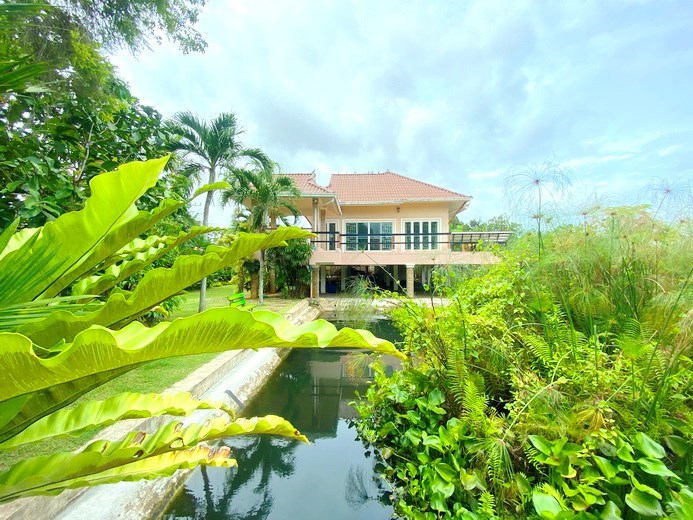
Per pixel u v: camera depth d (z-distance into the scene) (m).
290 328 0.69
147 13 4.27
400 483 2.48
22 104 2.79
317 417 3.77
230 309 0.60
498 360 2.30
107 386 3.19
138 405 1.18
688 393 1.66
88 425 1.04
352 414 3.85
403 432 2.62
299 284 12.84
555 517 1.36
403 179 16.67
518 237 3.11
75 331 0.80
